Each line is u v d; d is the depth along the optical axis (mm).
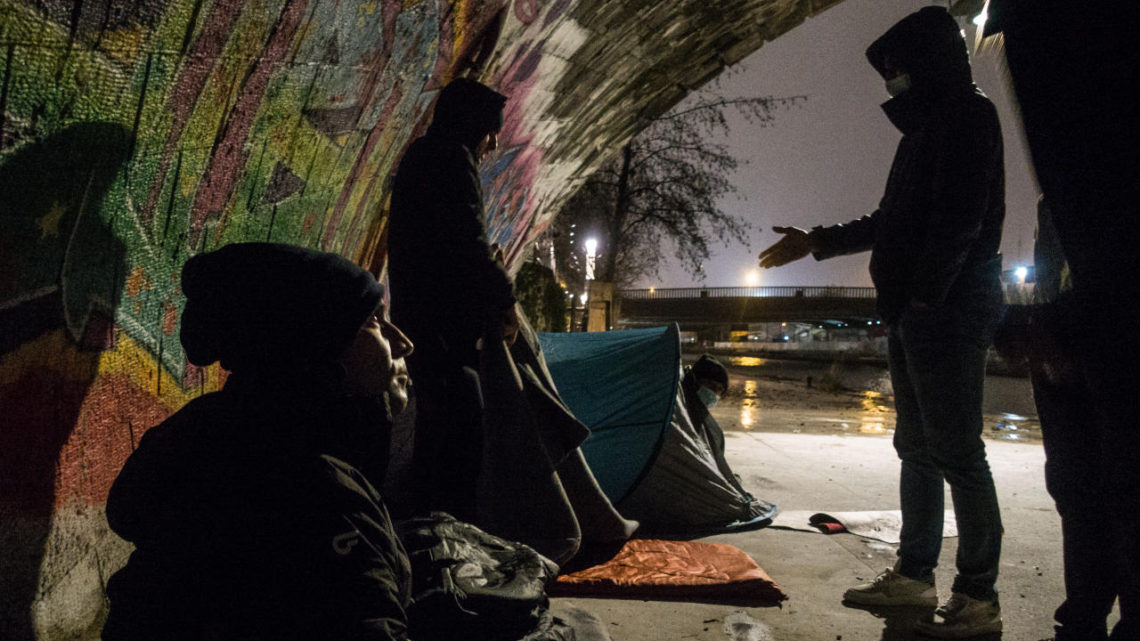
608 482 3848
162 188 1840
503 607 1771
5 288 1395
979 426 2641
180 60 1680
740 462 5898
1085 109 1438
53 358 1576
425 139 2961
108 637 1102
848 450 6547
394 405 1434
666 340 4090
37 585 1603
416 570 1807
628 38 5184
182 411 1190
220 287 1157
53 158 1430
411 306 2863
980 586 2613
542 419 3189
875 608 2836
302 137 2496
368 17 2453
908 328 2684
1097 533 1882
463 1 3125
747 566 3137
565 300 12766
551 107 5398
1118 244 1403
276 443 1122
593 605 2809
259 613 1038
